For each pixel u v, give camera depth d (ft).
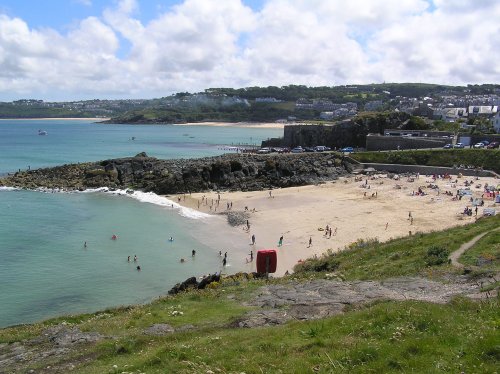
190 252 196.13
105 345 69.36
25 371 62.64
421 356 43.70
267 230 227.61
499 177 327.67
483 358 41.16
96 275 167.22
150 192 335.67
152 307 94.79
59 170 387.55
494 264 95.35
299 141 537.65
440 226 211.61
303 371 44.62
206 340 62.90
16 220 251.80
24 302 141.69
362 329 56.49
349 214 248.52
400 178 345.31
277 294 89.71
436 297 74.69
